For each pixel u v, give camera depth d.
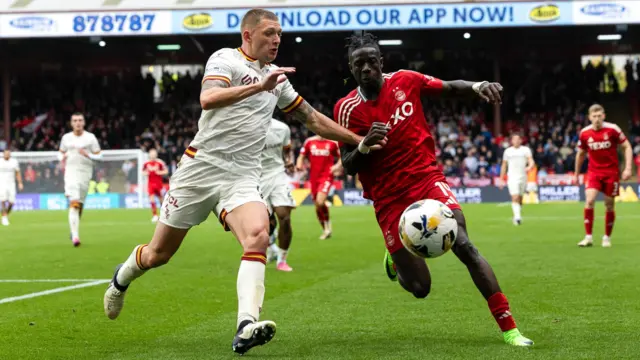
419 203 5.55
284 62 45.75
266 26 5.54
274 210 10.93
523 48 44.00
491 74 44.03
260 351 5.48
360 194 35.38
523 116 43.00
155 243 5.86
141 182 35.59
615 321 6.48
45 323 6.74
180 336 6.11
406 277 6.23
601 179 13.91
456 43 42.44
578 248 13.71
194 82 45.06
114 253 14.11
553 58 44.38
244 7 33.69
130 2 35.28
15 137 43.06
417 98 6.18
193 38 41.41
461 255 5.64
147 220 25.20
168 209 5.74
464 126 41.59
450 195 5.95
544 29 40.78
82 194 15.75
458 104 43.28
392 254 6.25
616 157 13.92
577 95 43.28
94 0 35.69
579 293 8.19
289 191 10.99
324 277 10.10
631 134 41.09
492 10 33.03
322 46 44.12
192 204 5.69
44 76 44.88
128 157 35.56
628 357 5.06
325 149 16.80
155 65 45.78
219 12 33.66
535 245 14.39
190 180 5.65
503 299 5.58
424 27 33.31
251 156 5.70
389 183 6.14
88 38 41.06
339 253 13.62
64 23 33.94
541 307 7.30
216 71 5.43
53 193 35.25
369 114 6.17
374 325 6.51
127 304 7.81
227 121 5.55
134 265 5.97
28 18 33.91
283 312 7.26
